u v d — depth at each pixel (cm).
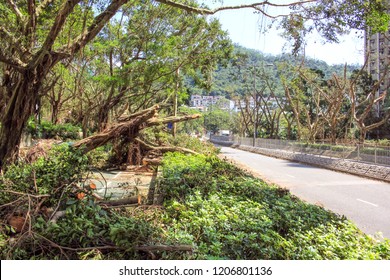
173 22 1972
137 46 1931
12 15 1001
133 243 394
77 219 412
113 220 443
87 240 397
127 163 1504
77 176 544
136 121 1412
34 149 1054
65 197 499
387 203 1080
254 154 3609
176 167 918
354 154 2056
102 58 2133
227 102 8131
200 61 2144
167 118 1644
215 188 748
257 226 522
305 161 2578
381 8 1047
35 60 830
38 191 513
